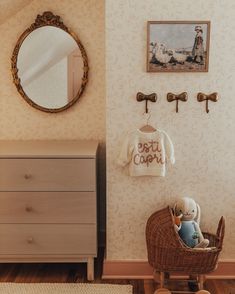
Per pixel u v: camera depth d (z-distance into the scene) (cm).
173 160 258
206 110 257
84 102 303
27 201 258
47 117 305
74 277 274
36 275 276
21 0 273
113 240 272
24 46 293
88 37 294
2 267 287
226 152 262
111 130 259
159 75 253
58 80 297
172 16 247
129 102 256
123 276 274
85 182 257
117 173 263
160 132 256
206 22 247
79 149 269
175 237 236
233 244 272
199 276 250
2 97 302
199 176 265
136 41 250
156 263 245
